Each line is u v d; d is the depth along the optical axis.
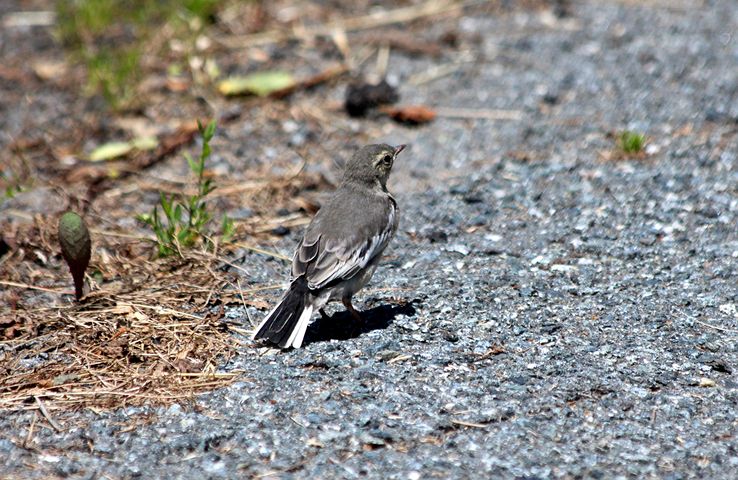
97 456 8.73
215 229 13.67
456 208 14.03
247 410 9.30
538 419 9.02
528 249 12.78
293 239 13.50
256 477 8.28
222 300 11.63
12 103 18.09
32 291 12.22
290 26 20.48
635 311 11.05
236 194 14.81
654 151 15.20
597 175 14.61
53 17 21.55
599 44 19.28
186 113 17.58
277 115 17.33
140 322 11.04
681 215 13.33
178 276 12.30
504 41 19.59
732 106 16.33
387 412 9.14
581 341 10.43
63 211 14.23
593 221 13.34
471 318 10.99
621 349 10.24
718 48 18.73
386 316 11.16
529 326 10.80
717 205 13.46
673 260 12.27
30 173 15.65
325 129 16.86
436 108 17.30
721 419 9.01
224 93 17.91
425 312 11.21
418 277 12.20
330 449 8.62
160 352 10.43
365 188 11.48
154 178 15.51
